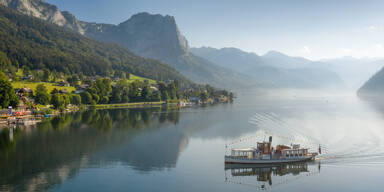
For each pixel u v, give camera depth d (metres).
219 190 74.44
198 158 103.62
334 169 90.38
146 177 83.62
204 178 83.19
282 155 96.62
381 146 116.44
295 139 134.25
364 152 108.38
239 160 95.50
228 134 149.12
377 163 95.06
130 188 75.25
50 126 167.12
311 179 82.06
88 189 74.56
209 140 134.62
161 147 120.00
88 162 97.94
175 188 75.50
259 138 138.38
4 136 138.00
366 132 148.38
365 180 80.56
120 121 193.38
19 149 114.06
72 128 162.12
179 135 146.62
